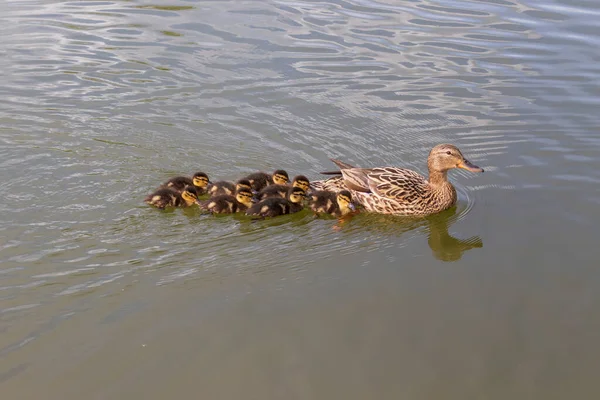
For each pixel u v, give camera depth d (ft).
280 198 33.19
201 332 23.95
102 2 59.47
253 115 42.06
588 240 29.99
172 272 27.61
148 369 22.27
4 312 24.85
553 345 23.56
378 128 40.93
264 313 25.02
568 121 41.45
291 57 49.26
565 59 49.19
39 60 48.11
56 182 34.45
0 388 21.42
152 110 42.16
